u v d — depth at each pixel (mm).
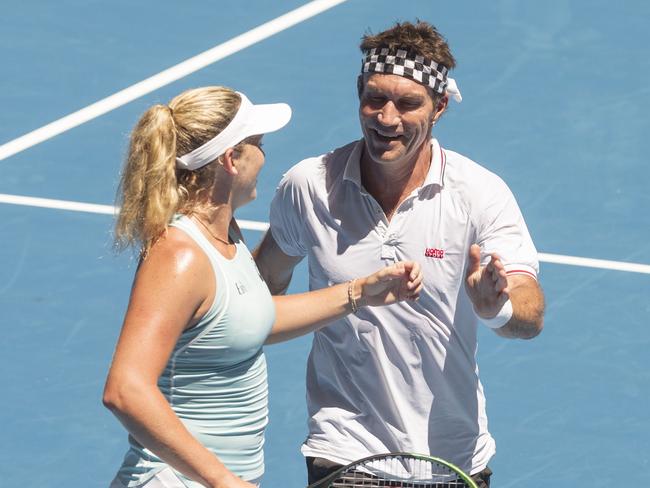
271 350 34062
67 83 46312
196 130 20062
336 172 23500
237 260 20562
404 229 23031
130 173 19984
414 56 22156
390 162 22453
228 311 20000
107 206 39656
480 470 24141
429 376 23469
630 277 36844
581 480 29938
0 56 47875
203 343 19984
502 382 33031
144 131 20000
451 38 48906
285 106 21172
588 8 50875
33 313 35094
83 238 38156
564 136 43438
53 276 36531
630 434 31375
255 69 47094
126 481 20422
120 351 19156
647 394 32625
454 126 43906
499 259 21047
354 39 48938
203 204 20328
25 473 29828
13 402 31984
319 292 22688
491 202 23000
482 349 34250
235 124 20250
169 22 50125
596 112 44812
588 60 47750
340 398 24016
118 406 18938
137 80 46500
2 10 50750
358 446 23781
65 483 29578
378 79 22234
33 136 43219
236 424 20625
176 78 46594
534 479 29953
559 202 40125
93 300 35656
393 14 50469
